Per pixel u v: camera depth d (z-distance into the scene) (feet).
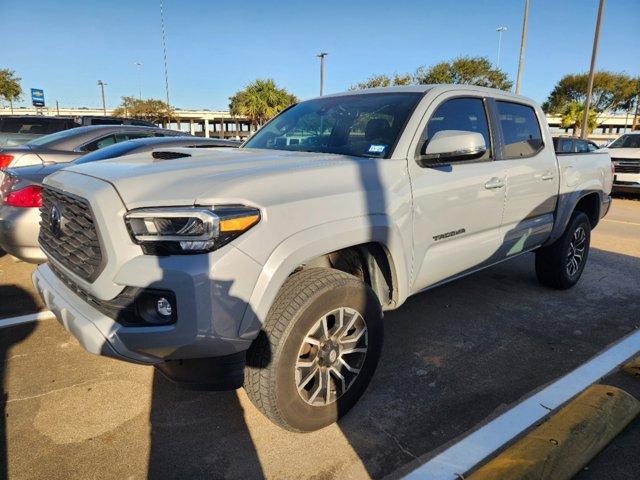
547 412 9.23
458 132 9.62
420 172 9.75
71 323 7.44
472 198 10.96
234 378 7.45
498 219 12.07
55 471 7.59
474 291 16.26
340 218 8.04
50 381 10.25
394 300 9.46
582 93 142.61
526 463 7.40
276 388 7.59
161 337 6.76
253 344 7.63
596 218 17.13
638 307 15.02
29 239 14.38
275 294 7.20
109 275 6.92
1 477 7.43
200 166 8.10
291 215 7.41
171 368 7.41
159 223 6.76
